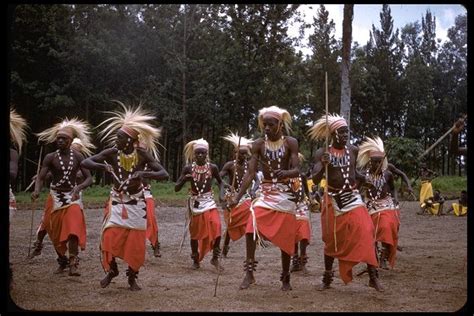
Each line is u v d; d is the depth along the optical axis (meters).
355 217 5.80
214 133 30.12
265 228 5.87
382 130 36.66
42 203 19.39
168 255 8.85
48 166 6.91
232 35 24.75
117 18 25.11
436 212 17.69
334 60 28.64
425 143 36.59
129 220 5.78
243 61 24.27
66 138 6.91
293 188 5.99
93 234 11.38
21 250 8.95
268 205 5.93
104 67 25.09
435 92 38.06
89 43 24.17
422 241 10.91
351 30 15.10
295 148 5.95
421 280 6.70
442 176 33.78
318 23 28.77
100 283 5.91
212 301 5.45
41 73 25.39
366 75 34.03
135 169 5.89
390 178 7.54
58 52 24.78
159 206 19.92
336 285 6.40
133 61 25.36
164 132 27.84
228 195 7.93
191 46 25.27
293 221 5.96
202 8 24.52
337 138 5.94
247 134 25.16
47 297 5.57
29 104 26.08
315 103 28.84
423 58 39.34
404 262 8.13
